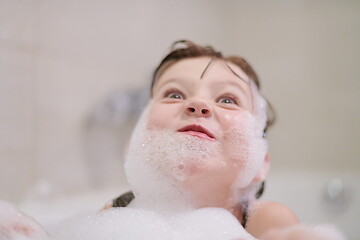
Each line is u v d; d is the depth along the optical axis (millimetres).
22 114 1396
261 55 2287
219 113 733
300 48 2170
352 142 2008
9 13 1374
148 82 1877
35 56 1446
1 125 1332
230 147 720
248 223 733
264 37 2291
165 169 714
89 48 1644
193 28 2191
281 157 2168
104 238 610
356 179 1720
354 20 2033
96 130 1623
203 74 780
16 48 1387
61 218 925
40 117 1450
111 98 1664
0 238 556
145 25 1913
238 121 737
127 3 1830
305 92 2139
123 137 1679
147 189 749
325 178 1808
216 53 889
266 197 1726
